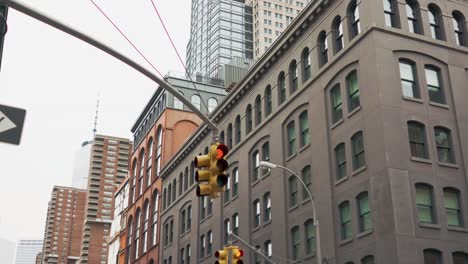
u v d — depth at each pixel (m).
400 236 26.97
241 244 43.84
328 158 34.00
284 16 188.75
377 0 32.34
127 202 83.88
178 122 71.62
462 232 28.58
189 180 58.62
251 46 196.88
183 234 57.72
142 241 72.31
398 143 29.11
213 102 74.50
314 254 33.91
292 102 39.59
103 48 11.41
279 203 39.00
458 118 31.33
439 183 29.20
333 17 35.97
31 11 10.22
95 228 192.75
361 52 32.12
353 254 30.20
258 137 43.88
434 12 34.09
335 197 32.88
